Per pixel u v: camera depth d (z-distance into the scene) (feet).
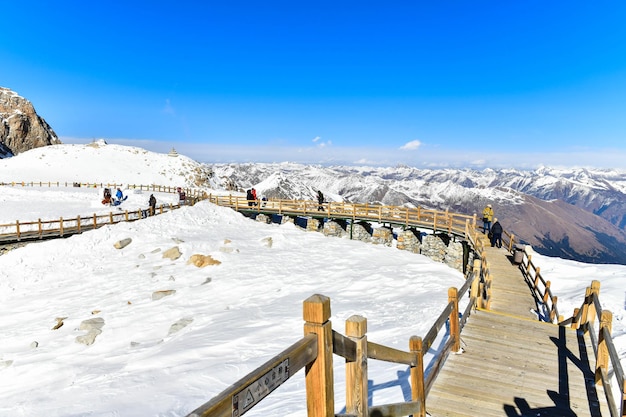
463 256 79.87
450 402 20.18
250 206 129.70
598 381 22.08
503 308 42.50
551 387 22.21
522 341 28.86
